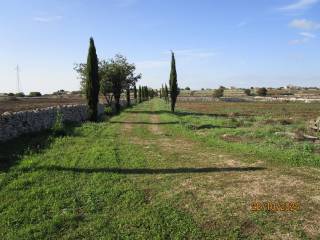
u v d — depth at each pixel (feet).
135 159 48.47
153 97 547.49
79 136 71.67
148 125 97.86
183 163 46.19
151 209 29.07
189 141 66.95
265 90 484.33
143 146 60.59
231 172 40.96
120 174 40.09
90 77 107.24
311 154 48.37
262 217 27.09
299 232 24.31
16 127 63.31
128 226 25.77
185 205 30.04
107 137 71.87
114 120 114.52
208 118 117.39
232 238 23.62
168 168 43.29
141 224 26.16
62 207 29.45
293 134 67.87
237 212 28.22
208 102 309.22
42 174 39.19
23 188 34.19
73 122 99.86
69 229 25.31
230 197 31.89
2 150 51.34
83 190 33.96
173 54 155.63
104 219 27.04
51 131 73.82
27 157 47.06
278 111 171.94
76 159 47.14
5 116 58.65
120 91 162.20
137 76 169.27
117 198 31.83
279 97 391.04
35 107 160.45
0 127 56.03
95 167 43.06
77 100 284.41
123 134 77.82
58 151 52.90
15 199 31.17
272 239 23.40
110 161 46.68
